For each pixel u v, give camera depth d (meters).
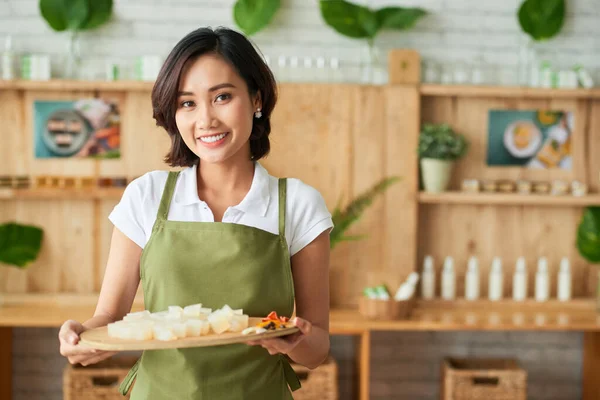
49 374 4.14
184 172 1.60
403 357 4.19
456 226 4.06
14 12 3.93
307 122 3.89
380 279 3.88
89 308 3.85
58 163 3.92
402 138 3.90
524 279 3.99
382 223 3.92
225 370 1.51
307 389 3.66
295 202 1.58
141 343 1.27
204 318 1.40
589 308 4.01
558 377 4.25
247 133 1.49
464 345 4.21
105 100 3.91
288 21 4.01
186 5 3.98
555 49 4.09
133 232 1.55
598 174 4.06
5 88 3.85
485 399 3.77
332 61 3.92
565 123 4.04
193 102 1.47
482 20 4.06
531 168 4.05
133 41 3.97
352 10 3.94
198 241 1.51
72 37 3.91
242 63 1.46
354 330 3.57
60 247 3.96
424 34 4.05
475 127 4.03
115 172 3.94
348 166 3.90
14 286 3.96
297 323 1.34
